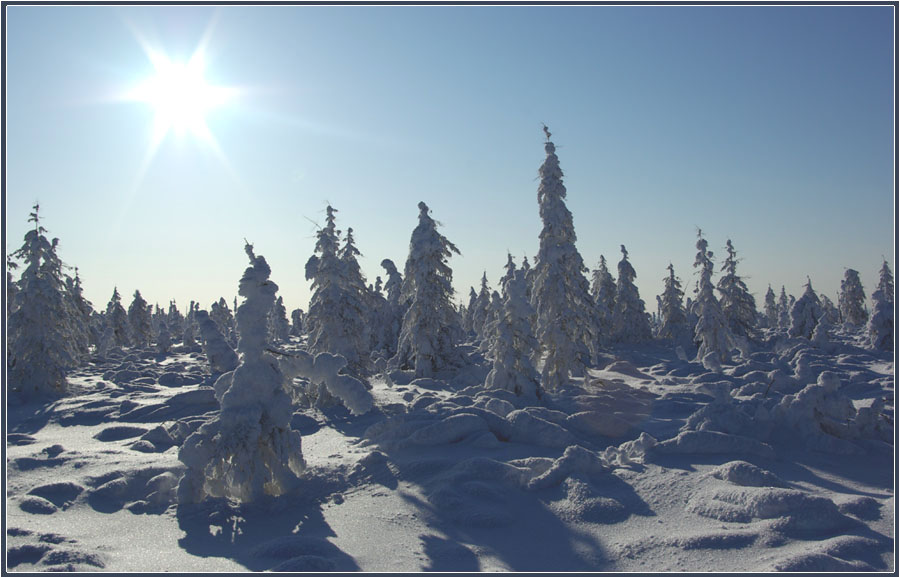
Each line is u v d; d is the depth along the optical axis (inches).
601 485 345.4
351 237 1090.7
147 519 318.3
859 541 249.3
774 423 457.4
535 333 937.5
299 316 3612.2
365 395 378.0
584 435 505.0
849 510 291.0
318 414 689.0
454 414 498.6
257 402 360.8
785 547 255.1
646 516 305.4
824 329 1485.0
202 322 461.7
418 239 1148.5
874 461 402.3
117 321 2412.6
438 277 1159.0
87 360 1561.3
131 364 1493.6
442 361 1135.0
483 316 2217.0
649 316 1994.3
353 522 308.0
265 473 352.5
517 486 345.7
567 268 944.9
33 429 677.9
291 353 375.9
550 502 323.6
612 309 1961.1
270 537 293.0
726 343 1390.3
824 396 450.6
